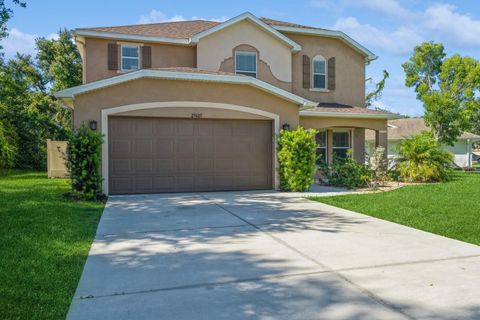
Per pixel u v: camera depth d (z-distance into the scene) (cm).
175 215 880
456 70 3784
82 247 598
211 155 1309
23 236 646
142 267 509
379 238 662
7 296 399
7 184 1501
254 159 1359
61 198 1091
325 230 727
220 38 1755
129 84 1196
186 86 1253
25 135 2514
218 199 1134
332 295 414
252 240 651
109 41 1702
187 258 548
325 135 1942
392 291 424
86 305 388
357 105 2048
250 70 1792
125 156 1218
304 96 1942
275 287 437
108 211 927
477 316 363
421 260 534
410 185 1524
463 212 899
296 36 1942
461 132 3653
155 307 384
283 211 936
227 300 402
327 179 1666
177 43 1744
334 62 2002
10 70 2998
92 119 1162
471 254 562
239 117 1312
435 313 370
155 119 1245
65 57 3091
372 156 1686
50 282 442
